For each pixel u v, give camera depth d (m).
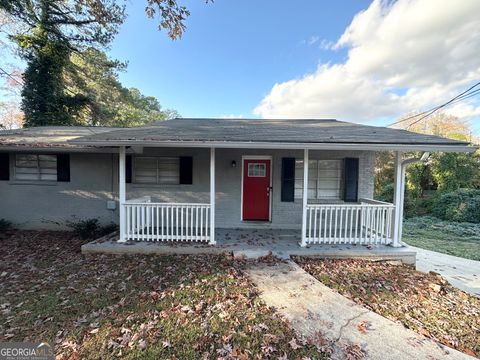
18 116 18.94
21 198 7.55
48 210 7.57
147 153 7.47
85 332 2.90
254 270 4.63
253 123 8.02
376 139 5.16
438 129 20.05
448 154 12.41
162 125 7.44
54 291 3.84
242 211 7.64
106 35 13.57
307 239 5.82
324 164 7.47
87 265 4.87
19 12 11.88
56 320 3.12
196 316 3.21
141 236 5.88
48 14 12.72
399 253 5.38
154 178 7.63
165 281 4.17
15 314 3.25
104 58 15.22
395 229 5.72
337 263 5.20
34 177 7.65
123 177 5.79
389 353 2.61
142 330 2.93
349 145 5.00
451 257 6.17
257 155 7.53
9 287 3.99
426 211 12.30
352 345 2.72
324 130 6.39
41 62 12.73
